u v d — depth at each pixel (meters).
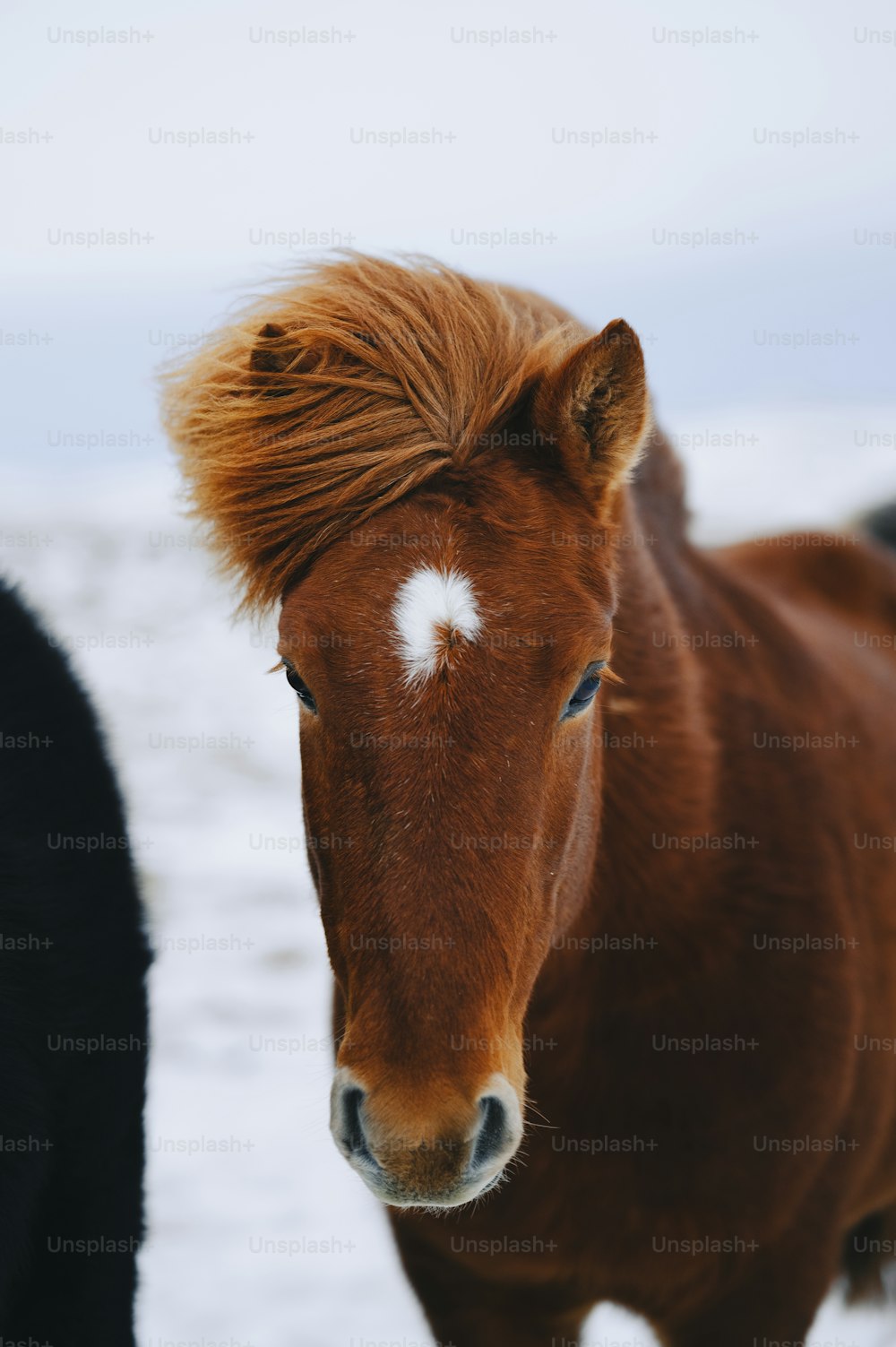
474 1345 5.91
